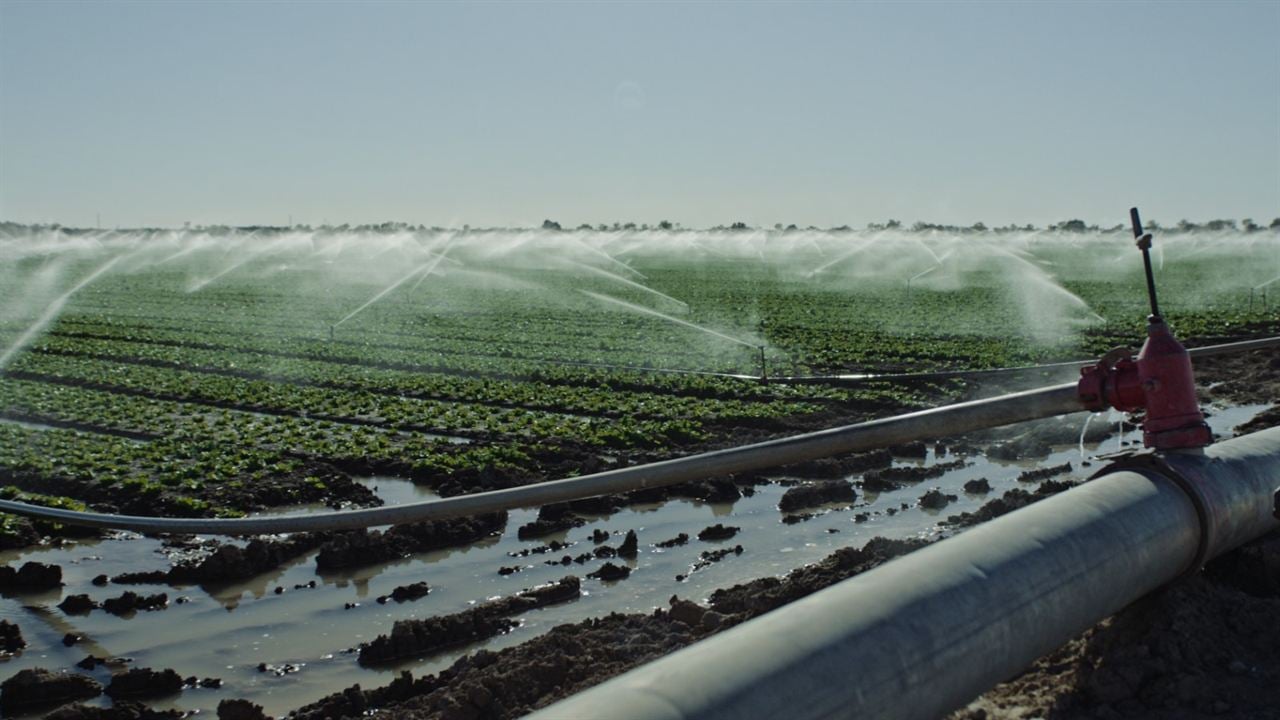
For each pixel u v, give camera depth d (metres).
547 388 29.62
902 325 49.56
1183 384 7.96
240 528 9.98
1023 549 6.36
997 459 21.42
